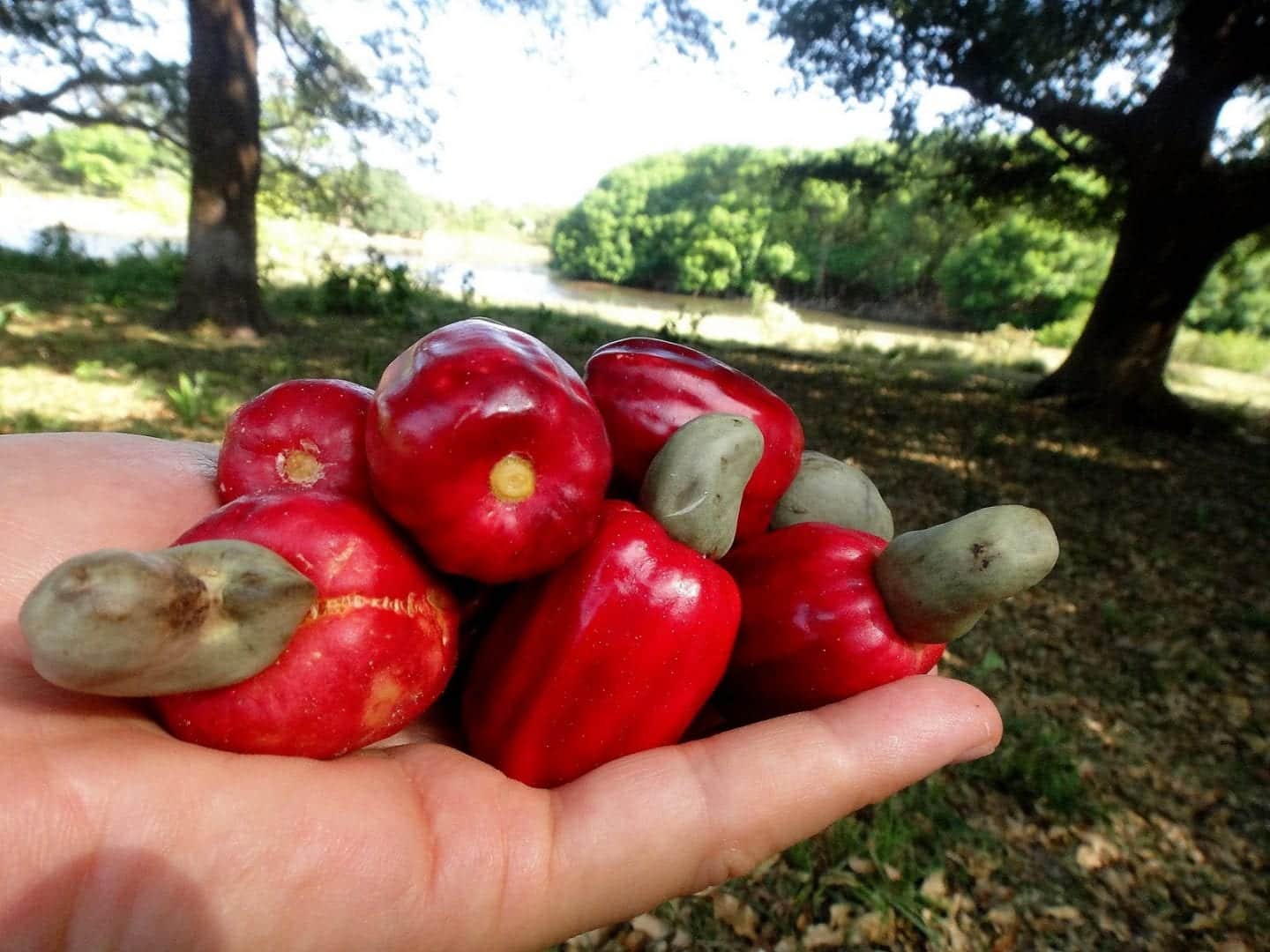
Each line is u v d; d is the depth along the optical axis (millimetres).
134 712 99
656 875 113
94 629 76
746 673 141
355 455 126
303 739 99
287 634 92
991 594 124
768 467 151
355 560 102
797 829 118
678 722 124
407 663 105
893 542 138
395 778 109
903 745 120
